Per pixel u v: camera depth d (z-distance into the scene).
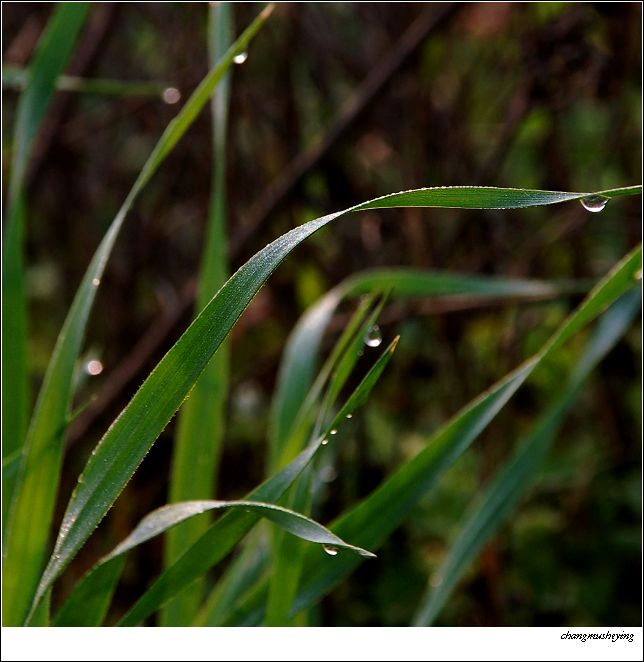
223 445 1.03
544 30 0.80
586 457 0.92
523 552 0.88
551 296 0.84
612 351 0.89
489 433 0.91
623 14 0.78
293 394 0.53
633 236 0.88
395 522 0.47
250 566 0.51
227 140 1.01
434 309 0.87
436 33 0.84
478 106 1.03
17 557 0.47
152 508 0.98
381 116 0.96
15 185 0.51
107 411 0.93
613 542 0.86
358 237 1.00
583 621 0.83
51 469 0.47
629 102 0.87
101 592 0.46
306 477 0.47
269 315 1.03
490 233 0.93
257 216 0.90
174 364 0.42
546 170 0.91
